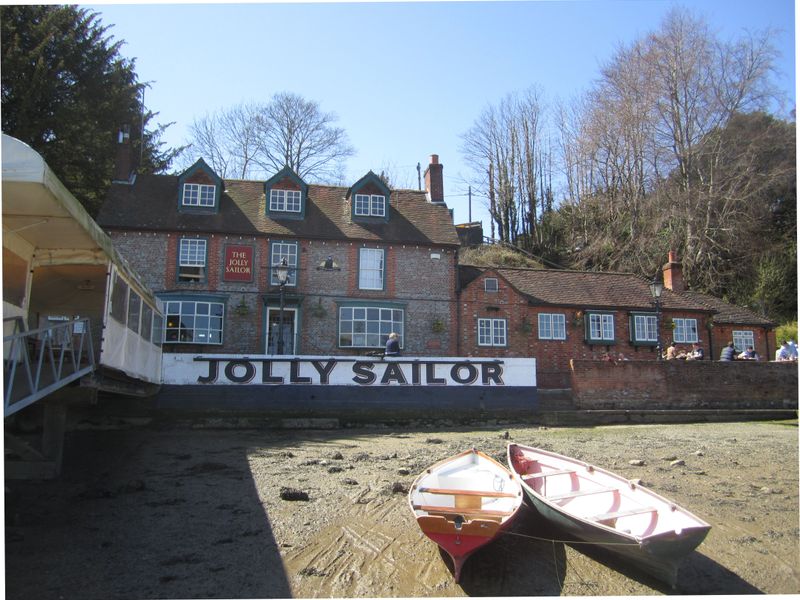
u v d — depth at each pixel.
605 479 9.97
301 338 26.03
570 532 9.01
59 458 12.42
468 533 8.10
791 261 40.00
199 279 25.77
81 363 11.52
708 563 9.28
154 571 8.38
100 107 33.81
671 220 43.00
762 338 32.56
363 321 26.59
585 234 49.34
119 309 12.73
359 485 12.34
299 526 10.09
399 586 8.27
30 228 10.16
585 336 28.94
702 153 42.16
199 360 19.58
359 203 28.52
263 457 14.72
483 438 18.19
